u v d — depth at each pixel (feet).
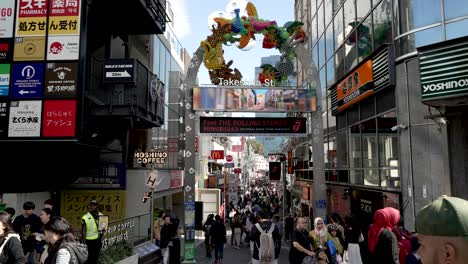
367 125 48.01
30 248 24.77
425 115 35.29
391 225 17.58
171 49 80.94
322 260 24.48
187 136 51.19
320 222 27.63
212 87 51.65
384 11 42.39
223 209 120.37
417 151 36.04
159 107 53.78
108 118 44.68
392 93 40.50
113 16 48.60
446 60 28.94
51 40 39.75
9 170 45.21
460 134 32.48
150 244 45.19
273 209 99.14
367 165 48.08
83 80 39.55
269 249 30.04
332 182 64.75
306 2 90.63
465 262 4.86
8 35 39.96
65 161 47.93
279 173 95.40
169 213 47.03
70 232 14.64
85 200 48.44
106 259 31.30
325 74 70.49
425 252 5.30
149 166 57.41
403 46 38.11
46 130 38.73
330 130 66.49
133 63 43.01
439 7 34.53
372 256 17.66
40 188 46.29
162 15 54.70
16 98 39.14
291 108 51.90
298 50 52.85
